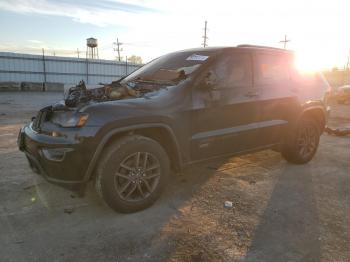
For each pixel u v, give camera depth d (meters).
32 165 3.66
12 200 3.71
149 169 3.52
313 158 5.79
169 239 2.97
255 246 2.89
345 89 18.94
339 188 4.34
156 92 3.66
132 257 2.69
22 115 10.72
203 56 4.16
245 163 5.33
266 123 4.59
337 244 2.96
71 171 3.12
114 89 3.71
